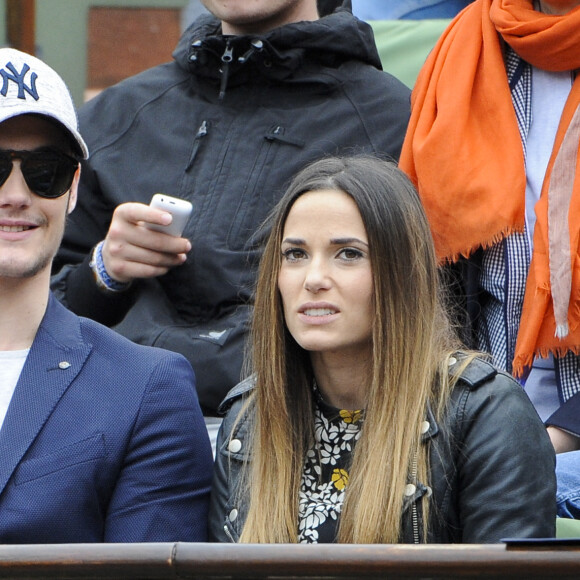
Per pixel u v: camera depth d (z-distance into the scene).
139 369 11.44
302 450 10.72
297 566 7.86
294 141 14.74
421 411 10.29
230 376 13.68
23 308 11.61
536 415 10.34
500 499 9.91
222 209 14.49
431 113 13.91
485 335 13.44
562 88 13.59
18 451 10.90
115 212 14.35
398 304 10.55
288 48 15.03
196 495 11.27
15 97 11.64
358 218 10.62
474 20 14.20
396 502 9.99
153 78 15.81
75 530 10.77
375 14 18.95
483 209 13.15
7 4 22.20
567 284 12.66
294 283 10.69
